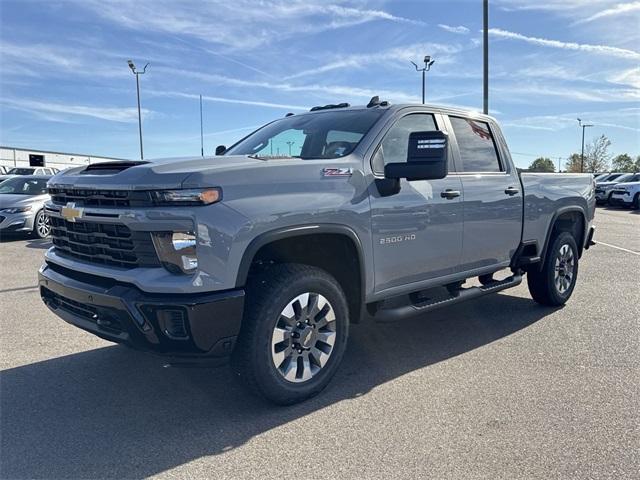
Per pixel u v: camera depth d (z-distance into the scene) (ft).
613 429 10.71
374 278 13.16
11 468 9.42
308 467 9.42
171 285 10.03
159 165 10.71
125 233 10.68
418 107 15.06
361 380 13.35
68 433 10.71
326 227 11.76
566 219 21.02
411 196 13.82
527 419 11.15
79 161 189.47
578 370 13.93
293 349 11.74
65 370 14.06
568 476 9.08
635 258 33.37
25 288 23.91
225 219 10.29
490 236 16.58
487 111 57.26
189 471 9.35
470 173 16.08
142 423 11.15
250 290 11.20
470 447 10.03
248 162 11.30
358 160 12.85
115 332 10.82
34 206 41.22
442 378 13.44
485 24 56.29
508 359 14.80
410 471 9.25
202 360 10.61
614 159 260.21
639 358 14.85
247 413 11.59
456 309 20.38
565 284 20.56
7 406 11.93
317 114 15.84
